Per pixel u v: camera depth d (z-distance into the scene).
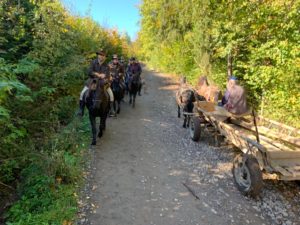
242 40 12.72
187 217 5.60
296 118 10.43
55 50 9.73
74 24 15.36
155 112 14.46
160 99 18.66
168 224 5.37
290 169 6.00
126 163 7.86
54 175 6.11
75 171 6.61
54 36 9.43
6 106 6.85
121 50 29.08
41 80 8.92
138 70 15.27
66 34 11.69
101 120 9.21
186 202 6.11
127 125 11.52
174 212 5.74
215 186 6.83
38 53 9.11
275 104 11.33
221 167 7.90
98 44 17.27
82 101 9.08
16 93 7.14
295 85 10.28
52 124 8.73
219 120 8.79
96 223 5.25
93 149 8.59
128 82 14.86
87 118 10.67
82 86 12.60
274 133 7.97
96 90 8.39
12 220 5.04
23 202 5.44
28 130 7.95
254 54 11.83
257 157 6.26
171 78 30.20
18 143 7.04
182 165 7.93
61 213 5.10
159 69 39.22
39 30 9.14
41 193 5.71
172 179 7.11
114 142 9.38
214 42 15.77
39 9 9.80
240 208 5.96
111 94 9.45
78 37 14.16
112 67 12.54
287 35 10.86
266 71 10.77
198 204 6.05
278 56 10.55
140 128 11.23
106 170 7.36
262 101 11.99
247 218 5.66
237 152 8.98
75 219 5.23
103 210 5.66
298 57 10.02
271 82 11.09
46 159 6.38
